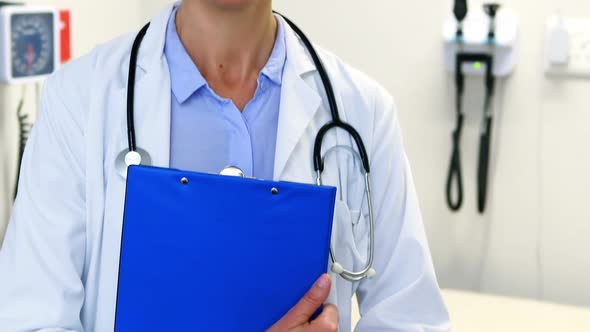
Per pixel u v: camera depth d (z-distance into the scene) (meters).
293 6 2.32
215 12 1.13
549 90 2.18
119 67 1.21
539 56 2.17
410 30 2.25
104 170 1.16
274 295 1.07
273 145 1.19
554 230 2.23
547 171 2.21
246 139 1.17
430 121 2.27
